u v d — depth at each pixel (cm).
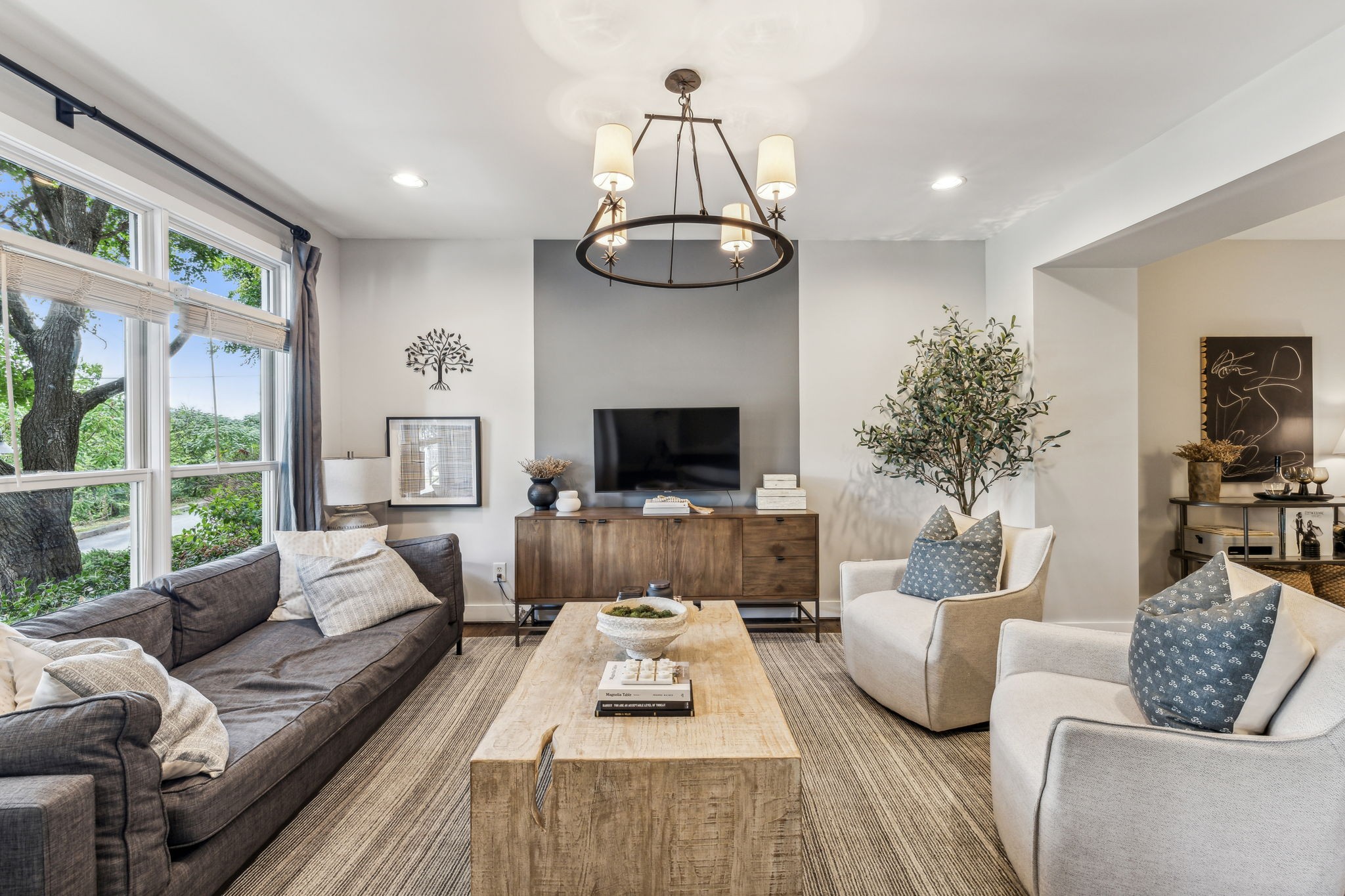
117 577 238
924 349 408
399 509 406
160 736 149
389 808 199
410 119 249
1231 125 234
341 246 402
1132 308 361
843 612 304
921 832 186
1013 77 221
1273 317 405
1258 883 129
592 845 142
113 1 179
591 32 194
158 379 252
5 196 198
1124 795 136
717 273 411
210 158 282
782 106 238
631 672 171
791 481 388
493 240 406
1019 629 198
